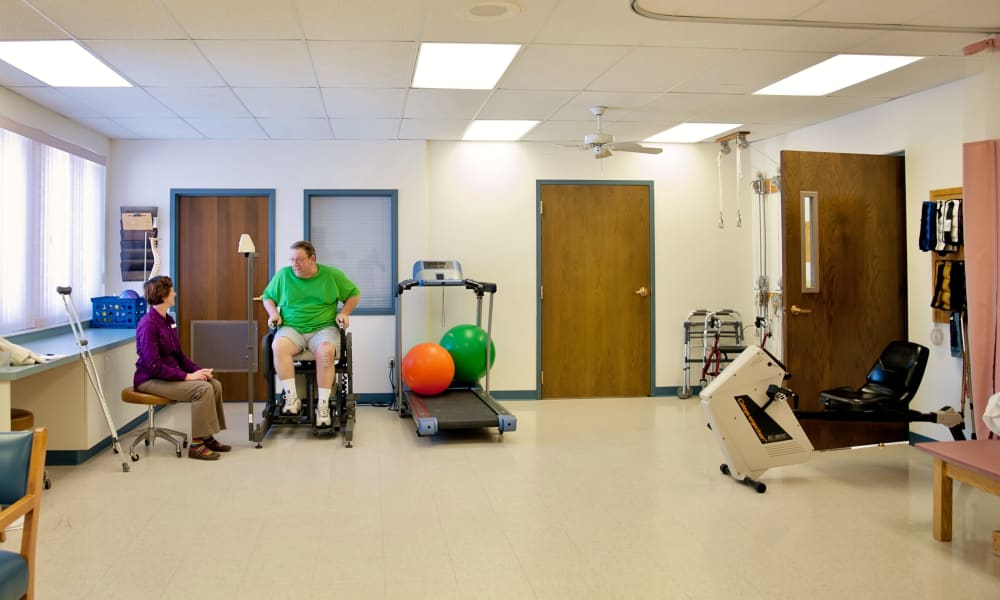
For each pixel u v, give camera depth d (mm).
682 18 3672
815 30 3896
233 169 6789
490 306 6332
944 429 5125
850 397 4586
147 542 3391
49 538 3439
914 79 4938
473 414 5523
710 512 3838
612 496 4109
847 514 3814
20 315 5129
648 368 7418
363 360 6953
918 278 5293
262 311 6895
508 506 3928
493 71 4656
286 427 5953
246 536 3471
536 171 7199
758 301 6781
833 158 5141
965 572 3080
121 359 5461
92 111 5602
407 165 6957
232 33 3852
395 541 3410
